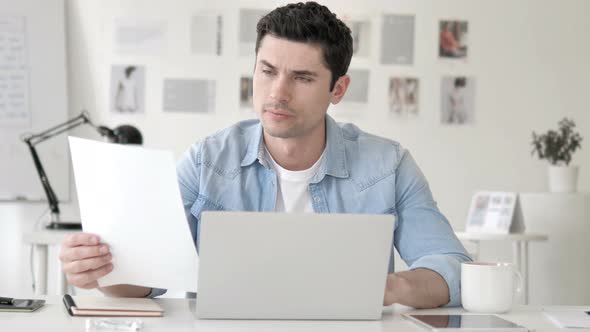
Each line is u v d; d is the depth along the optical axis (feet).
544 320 3.61
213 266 3.38
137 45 12.40
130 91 12.39
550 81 12.95
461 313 3.82
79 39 12.32
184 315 3.56
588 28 12.95
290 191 4.89
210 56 12.49
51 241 8.82
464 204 12.87
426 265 4.24
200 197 4.86
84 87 12.34
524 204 12.08
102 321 3.22
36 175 12.12
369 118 12.74
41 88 12.18
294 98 4.26
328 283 3.48
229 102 12.51
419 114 12.79
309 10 4.28
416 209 4.87
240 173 4.91
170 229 3.59
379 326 3.38
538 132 12.96
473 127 12.87
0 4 12.09
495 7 12.87
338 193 4.88
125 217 3.62
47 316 3.43
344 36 4.42
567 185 12.00
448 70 12.83
